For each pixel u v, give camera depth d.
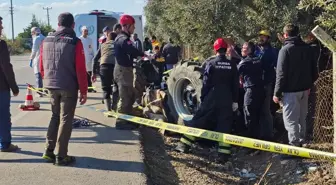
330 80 7.78
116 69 9.31
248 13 10.66
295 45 7.55
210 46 12.34
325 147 7.73
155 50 14.74
